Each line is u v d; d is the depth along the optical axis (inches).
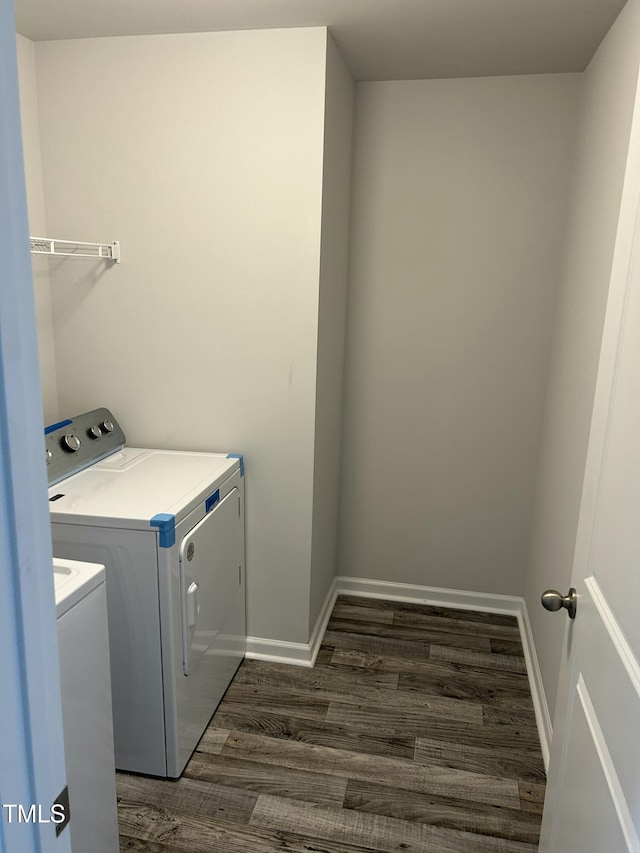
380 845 67.1
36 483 21.8
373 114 101.7
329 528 109.5
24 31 81.4
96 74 84.7
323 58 79.0
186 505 72.0
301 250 84.9
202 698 81.6
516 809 72.2
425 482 114.1
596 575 44.2
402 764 78.5
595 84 83.2
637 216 40.6
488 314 105.3
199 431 94.0
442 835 68.6
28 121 86.0
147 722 73.9
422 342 108.5
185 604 72.9
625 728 34.8
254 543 96.3
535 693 90.4
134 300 91.2
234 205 85.3
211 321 89.7
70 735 50.1
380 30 79.7
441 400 110.1
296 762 78.4
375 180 104.0
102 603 54.1
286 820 70.1
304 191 83.0
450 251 104.3
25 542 21.3
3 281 19.2
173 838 67.6
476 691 93.2
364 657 101.0
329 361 97.0
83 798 52.6
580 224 85.5
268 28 79.4
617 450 41.1
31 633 22.1
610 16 72.9
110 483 78.7
